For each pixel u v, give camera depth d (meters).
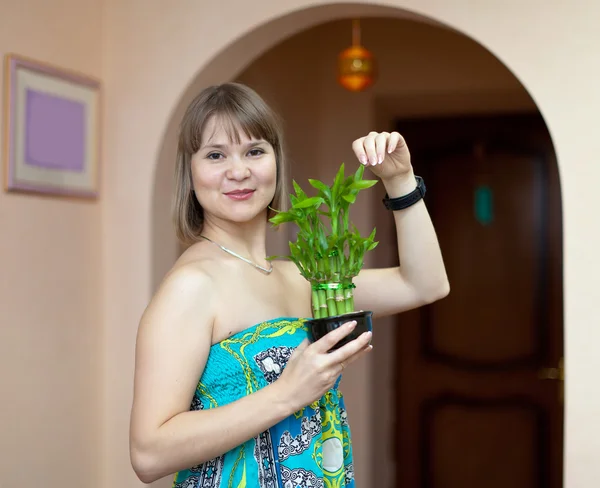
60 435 2.42
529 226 4.17
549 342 4.12
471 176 4.26
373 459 4.01
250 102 1.38
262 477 1.31
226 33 2.53
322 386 1.21
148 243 2.59
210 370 1.31
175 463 1.22
